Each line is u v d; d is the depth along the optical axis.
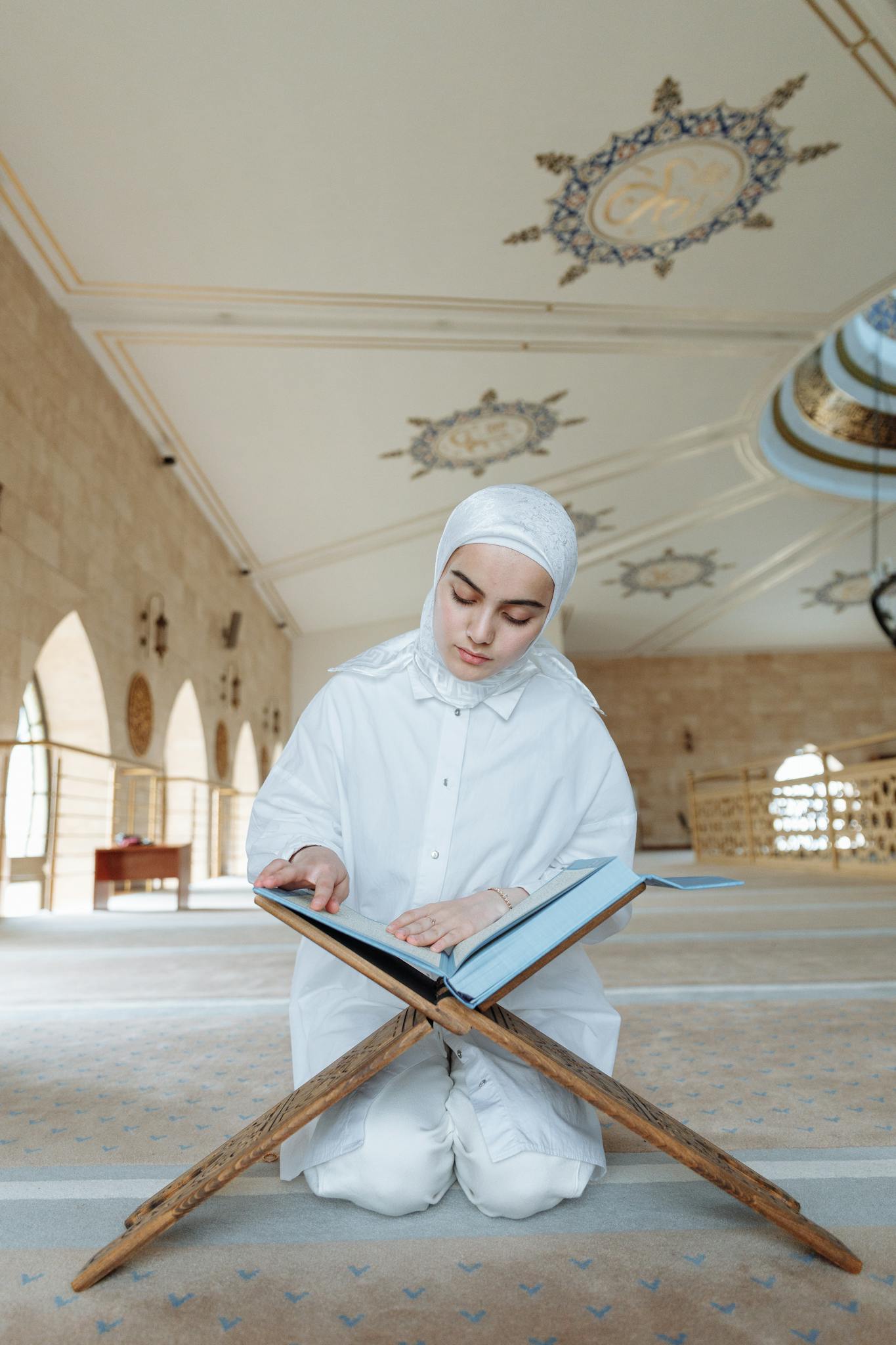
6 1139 1.82
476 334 9.09
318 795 1.66
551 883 1.32
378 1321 1.11
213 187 6.89
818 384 13.84
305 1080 1.54
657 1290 1.18
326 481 11.77
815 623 20.81
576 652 22.28
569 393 10.52
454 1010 1.15
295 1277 1.23
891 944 4.58
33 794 8.39
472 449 11.43
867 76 6.59
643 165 7.18
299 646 18.22
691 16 5.95
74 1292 1.19
